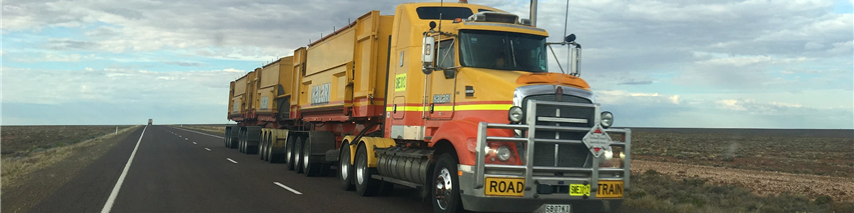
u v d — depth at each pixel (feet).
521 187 25.20
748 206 39.29
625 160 26.63
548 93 26.30
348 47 47.85
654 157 110.11
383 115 41.06
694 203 39.70
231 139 107.04
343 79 48.88
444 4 37.73
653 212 33.63
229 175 53.57
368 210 33.04
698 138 252.83
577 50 32.12
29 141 196.75
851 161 106.01
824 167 90.02
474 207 25.59
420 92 34.73
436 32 31.65
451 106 31.17
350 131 49.06
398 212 32.48
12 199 38.70
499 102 27.30
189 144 125.18
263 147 75.25
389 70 39.58
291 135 60.64
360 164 40.37
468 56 30.94
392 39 39.27
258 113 93.71
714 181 59.82
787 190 52.75
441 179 29.60
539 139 25.36
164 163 68.18
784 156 123.13
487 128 25.20
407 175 33.73
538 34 32.42
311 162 52.03
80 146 125.59
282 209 33.06
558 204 25.59
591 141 25.82
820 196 44.70
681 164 88.89
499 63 31.07
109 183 46.14
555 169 25.48
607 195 26.08
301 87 63.82
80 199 36.83
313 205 34.73
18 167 70.90
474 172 25.25
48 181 49.37
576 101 26.81
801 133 410.93
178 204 34.63
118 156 82.07
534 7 41.96
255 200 36.60
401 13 38.24
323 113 55.36
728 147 164.25
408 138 35.60
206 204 34.68
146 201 35.86
